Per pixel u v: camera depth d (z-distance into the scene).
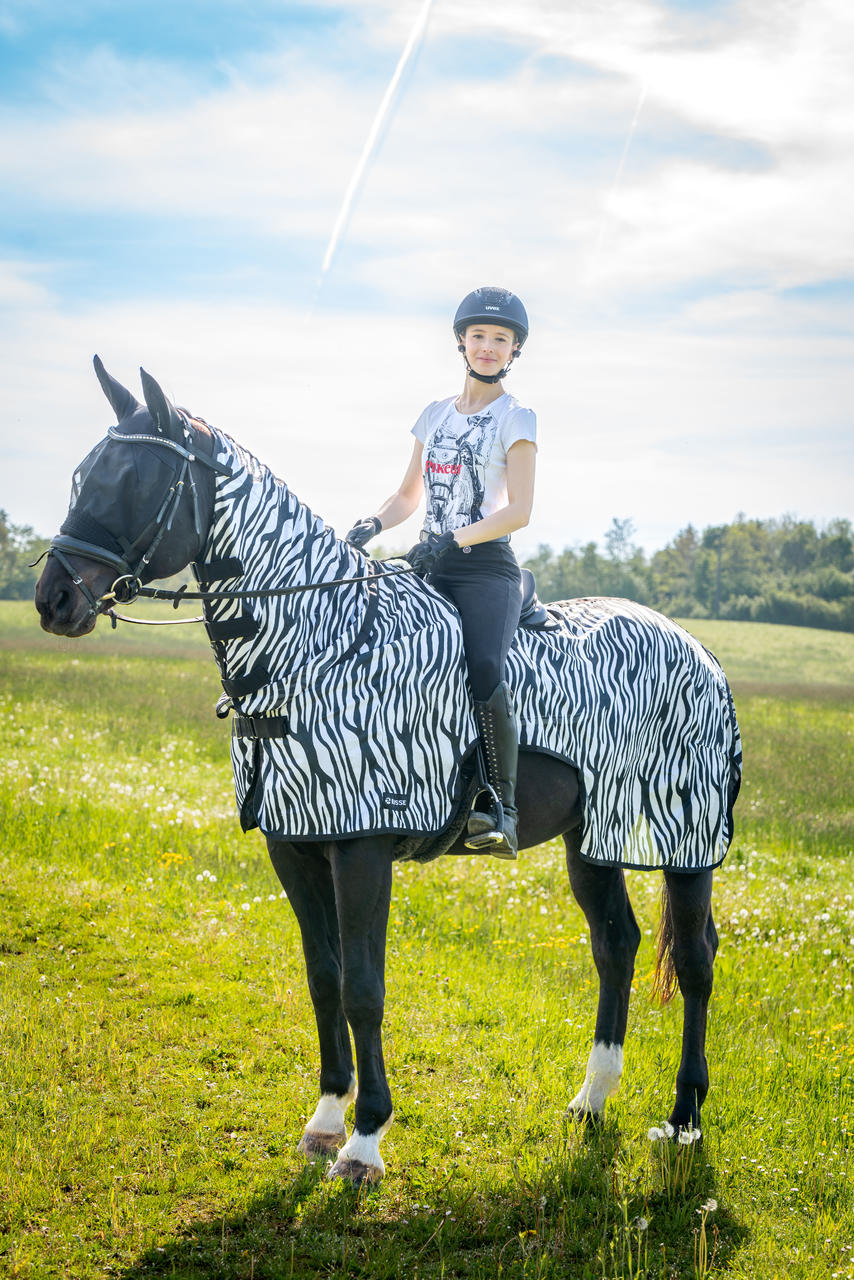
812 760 16.98
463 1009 5.15
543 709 3.89
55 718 13.67
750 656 49.09
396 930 6.44
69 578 3.22
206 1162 3.67
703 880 4.39
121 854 7.23
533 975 5.81
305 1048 4.63
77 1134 3.75
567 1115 4.19
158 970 5.31
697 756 4.40
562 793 3.99
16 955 5.38
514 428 3.81
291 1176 3.63
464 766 3.70
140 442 3.32
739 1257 3.33
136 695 17.25
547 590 80.44
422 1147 3.91
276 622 3.48
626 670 4.21
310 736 3.46
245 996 5.08
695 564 89.25
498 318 3.85
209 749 12.84
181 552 3.40
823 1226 3.50
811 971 6.28
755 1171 3.88
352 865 3.49
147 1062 4.37
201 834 7.93
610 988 4.29
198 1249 3.20
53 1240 3.17
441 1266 3.15
